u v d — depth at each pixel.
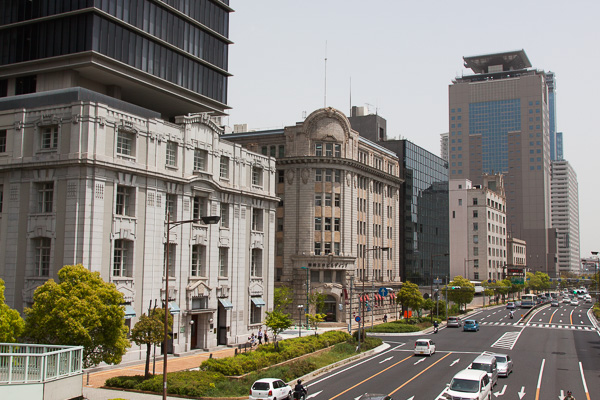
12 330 34.66
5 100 51.03
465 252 168.38
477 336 75.38
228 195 61.84
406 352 60.00
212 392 36.81
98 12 54.91
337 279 86.56
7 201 47.84
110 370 45.09
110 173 47.03
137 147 49.84
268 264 68.56
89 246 44.94
